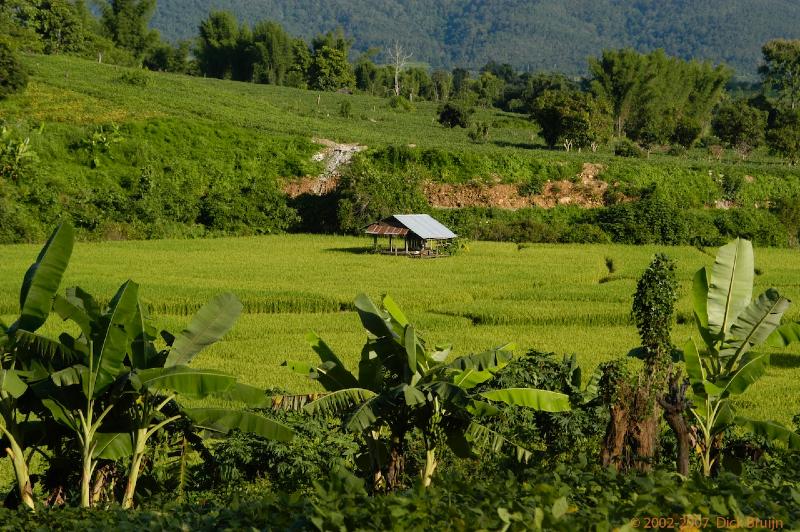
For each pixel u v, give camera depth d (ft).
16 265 235.61
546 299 205.46
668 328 81.30
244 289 203.00
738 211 365.20
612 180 404.77
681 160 474.49
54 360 73.92
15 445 73.15
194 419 74.08
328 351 86.74
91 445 73.05
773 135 499.10
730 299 88.12
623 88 617.62
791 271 261.85
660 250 320.70
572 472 55.47
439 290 209.87
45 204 317.42
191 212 350.84
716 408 82.53
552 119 498.28
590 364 143.84
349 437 87.30
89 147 369.09
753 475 73.87
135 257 269.44
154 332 80.23
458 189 399.44
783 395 128.47
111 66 560.20
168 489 81.66
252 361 144.56
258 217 359.05
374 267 256.93
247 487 82.48
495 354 82.43
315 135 433.07
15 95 426.92
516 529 40.60
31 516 60.64
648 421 72.90
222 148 402.72
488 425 85.35
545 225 357.00
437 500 45.37
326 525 42.34
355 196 356.18
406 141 450.30
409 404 73.41
